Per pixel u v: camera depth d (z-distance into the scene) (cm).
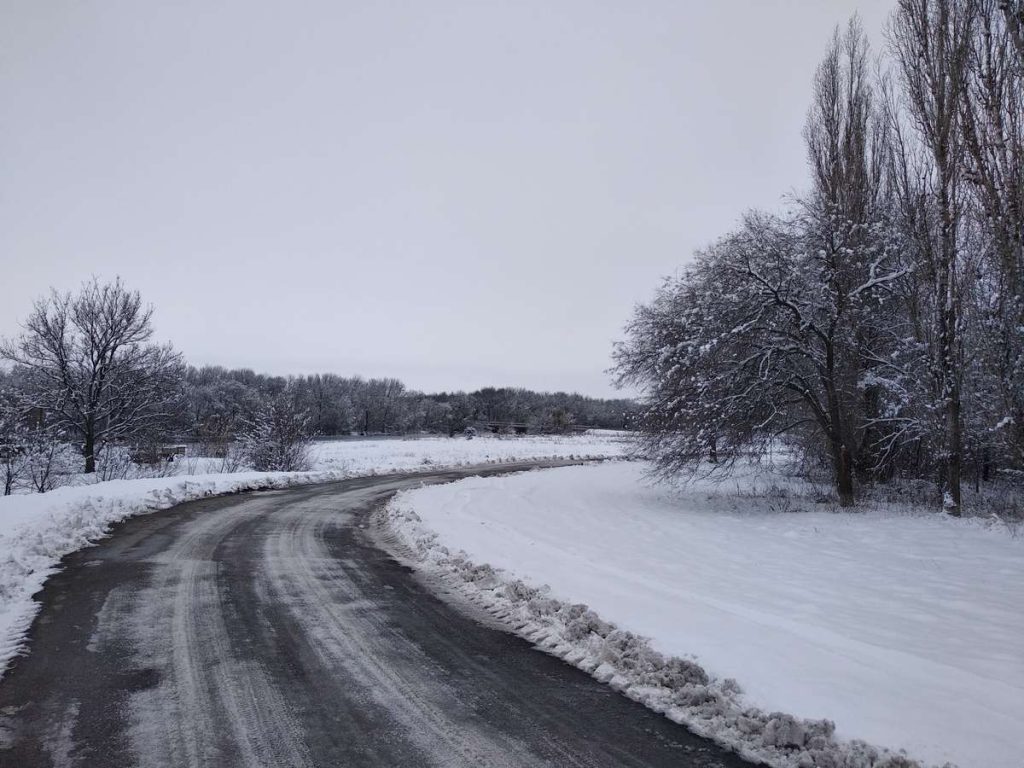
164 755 381
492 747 408
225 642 585
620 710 472
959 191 1373
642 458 1853
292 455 3002
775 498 1773
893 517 1396
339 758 386
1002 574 873
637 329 1836
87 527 1112
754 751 412
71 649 554
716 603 708
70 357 2925
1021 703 450
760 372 1550
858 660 533
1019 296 1093
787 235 1622
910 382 1622
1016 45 871
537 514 1488
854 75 1825
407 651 582
